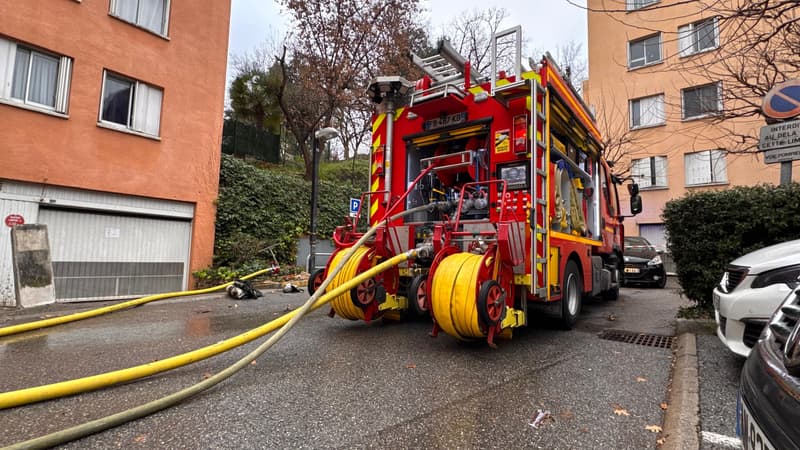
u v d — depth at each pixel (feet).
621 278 29.04
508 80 16.11
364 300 16.35
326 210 47.85
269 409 9.61
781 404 4.52
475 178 17.33
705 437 8.05
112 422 8.60
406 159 19.21
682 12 52.90
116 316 21.45
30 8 27.66
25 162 27.04
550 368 12.74
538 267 14.75
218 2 38.34
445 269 13.82
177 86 35.14
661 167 55.77
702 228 17.19
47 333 17.52
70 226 29.73
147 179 32.94
